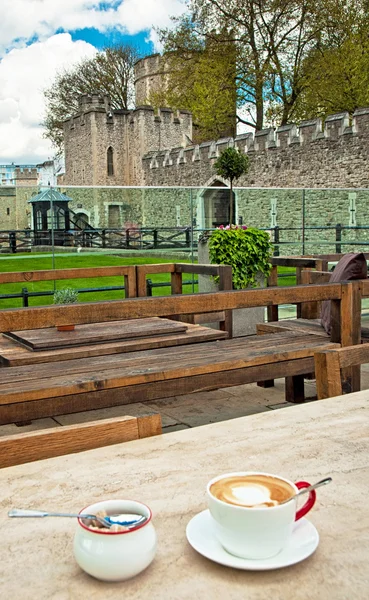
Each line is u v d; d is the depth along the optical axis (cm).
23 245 735
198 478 143
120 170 4709
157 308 322
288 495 108
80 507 129
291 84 3447
